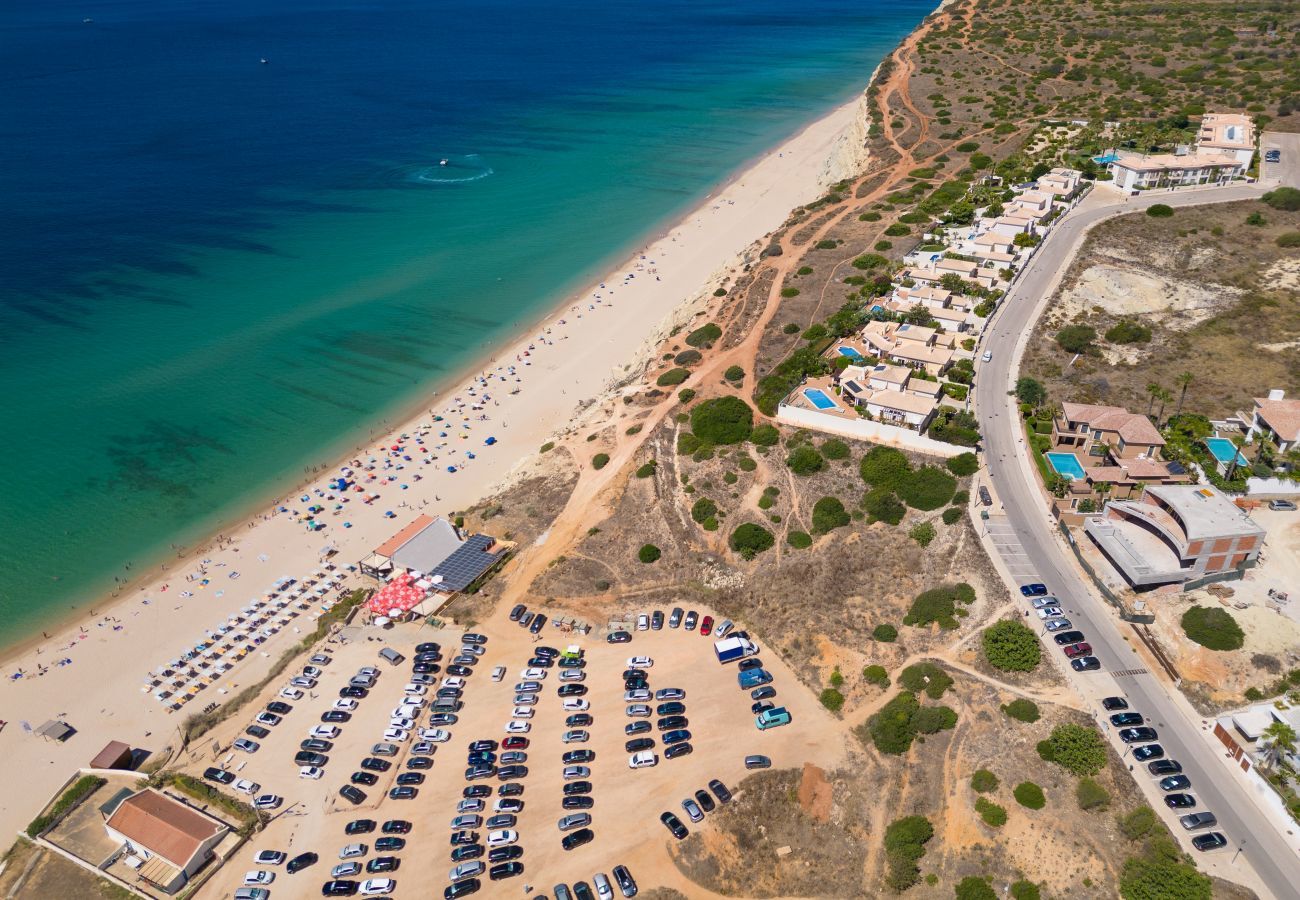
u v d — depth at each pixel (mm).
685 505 113312
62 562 119062
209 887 77688
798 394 123625
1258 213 151875
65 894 78688
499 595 106812
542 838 79000
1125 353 127188
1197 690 81562
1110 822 72688
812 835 77250
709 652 95562
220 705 97438
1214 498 93375
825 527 104875
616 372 155000
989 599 92250
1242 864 68938
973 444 109562
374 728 91250
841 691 88500
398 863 78125
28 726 96500
